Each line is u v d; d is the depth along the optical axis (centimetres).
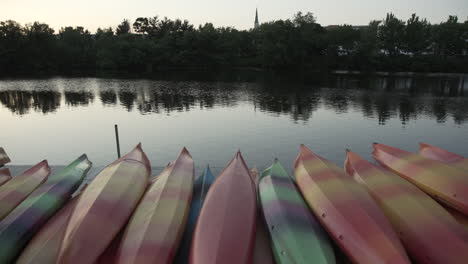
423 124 1831
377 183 397
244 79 4550
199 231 302
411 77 4791
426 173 409
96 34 8600
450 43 6300
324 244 299
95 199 337
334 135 1566
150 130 1664
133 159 479
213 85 3800
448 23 6519
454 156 470
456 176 382
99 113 2169
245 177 419
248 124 1806
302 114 2103
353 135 1574
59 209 376
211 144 1395
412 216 324
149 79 4525
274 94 3052
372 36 6291
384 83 4003
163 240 290
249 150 1311
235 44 7075
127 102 2616
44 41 6706
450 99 2734
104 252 289
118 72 5803
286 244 291
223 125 1778
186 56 6669
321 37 6488
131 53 6406
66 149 1344
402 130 1692
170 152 1288
